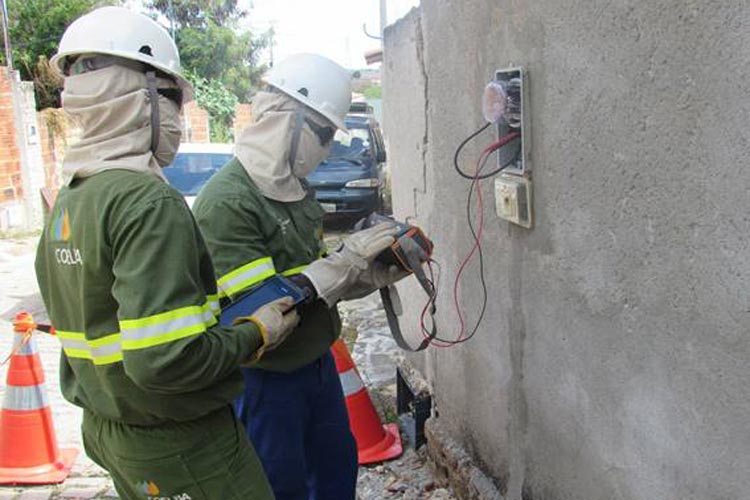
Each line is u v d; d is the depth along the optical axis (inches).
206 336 73.7
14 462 153.1
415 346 167.6
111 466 83.2
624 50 74.4
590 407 89.0
